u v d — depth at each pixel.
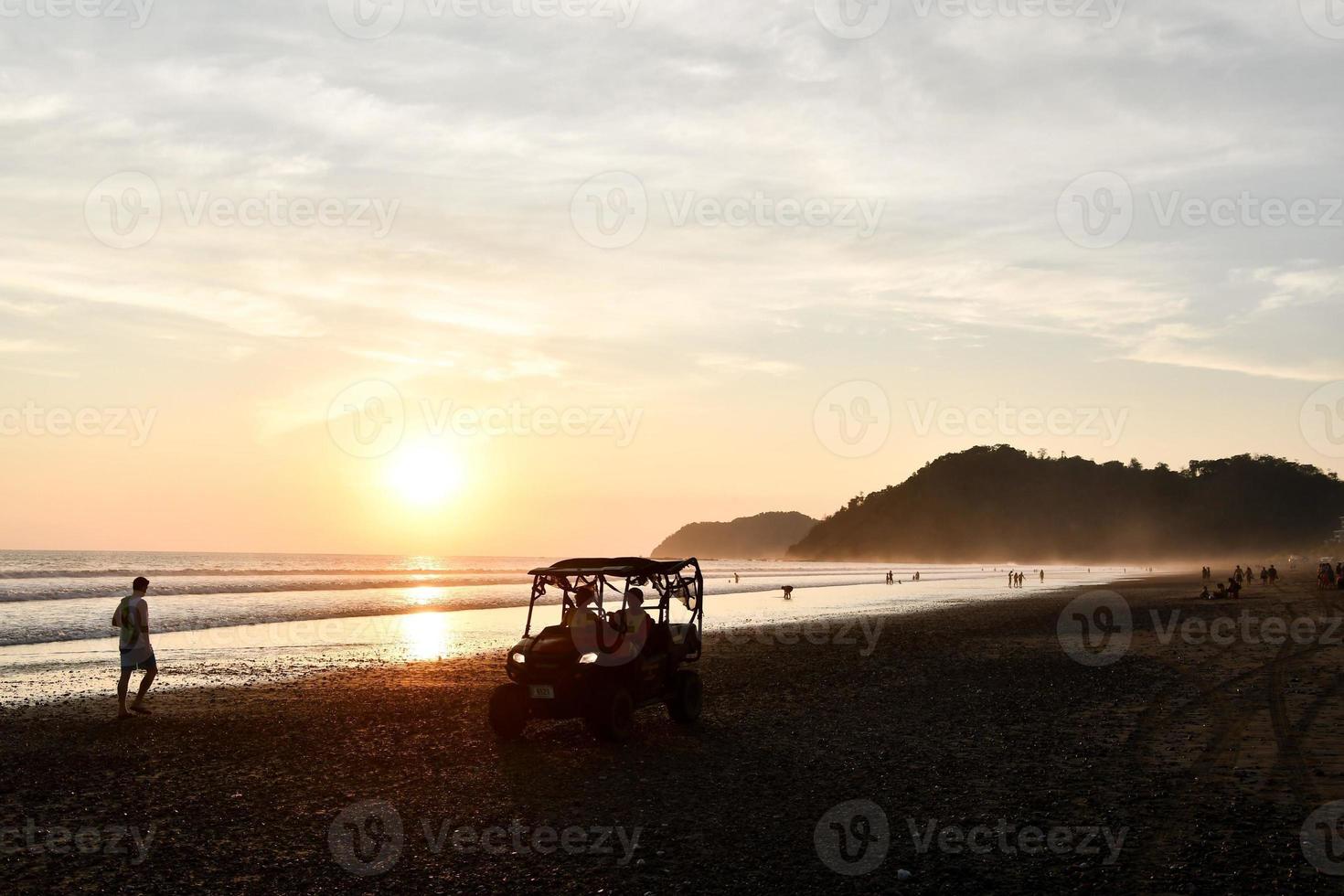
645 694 13.31
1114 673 19.72
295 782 10.53
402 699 17.20
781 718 14.80
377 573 100.75
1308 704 14.92
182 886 7.12
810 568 191.88
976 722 14.19
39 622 34.34
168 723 14.50
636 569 13.55
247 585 63.97
